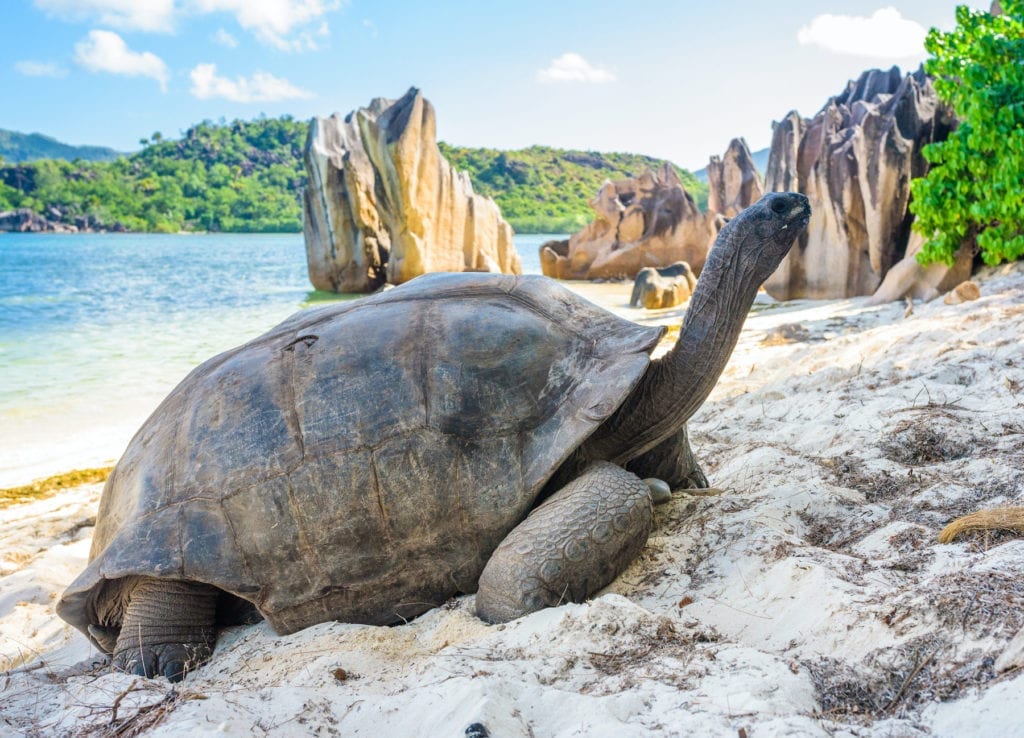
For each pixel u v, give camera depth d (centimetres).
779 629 131
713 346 170
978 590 118
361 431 157
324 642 149
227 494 159
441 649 140
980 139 415
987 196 418
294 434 159
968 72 417
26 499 291
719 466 216
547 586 147
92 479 310
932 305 412
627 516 151
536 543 148
